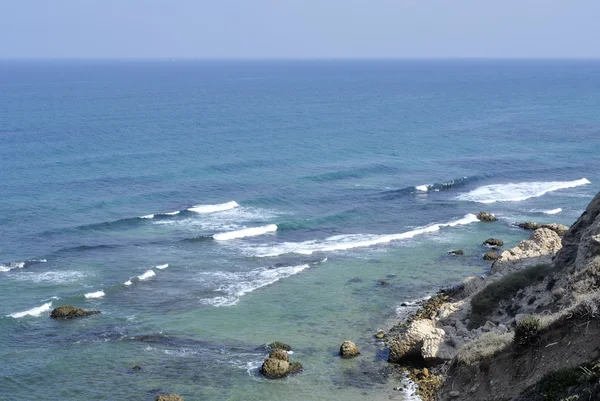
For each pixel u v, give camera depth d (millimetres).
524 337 26781
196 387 36375
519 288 41281
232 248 61156
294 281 52844
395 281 52906
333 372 38031
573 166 98188
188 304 48156
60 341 41906
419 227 68000
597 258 33906
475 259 58188
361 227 68250
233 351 40812
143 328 44000
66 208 72188
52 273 53812
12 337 42312
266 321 45281
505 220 70188
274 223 68625
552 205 76375
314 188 83812
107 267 55375
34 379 37125
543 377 24062
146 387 36344
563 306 31828
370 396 35281
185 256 58719
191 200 77250
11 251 58531
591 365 22922
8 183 81938
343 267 56250
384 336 42688
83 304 47844
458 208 75562
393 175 92125
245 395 35531
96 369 38344
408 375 37438
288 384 36688
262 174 90750
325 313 46656
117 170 90812
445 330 40219
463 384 28562
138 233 65125
